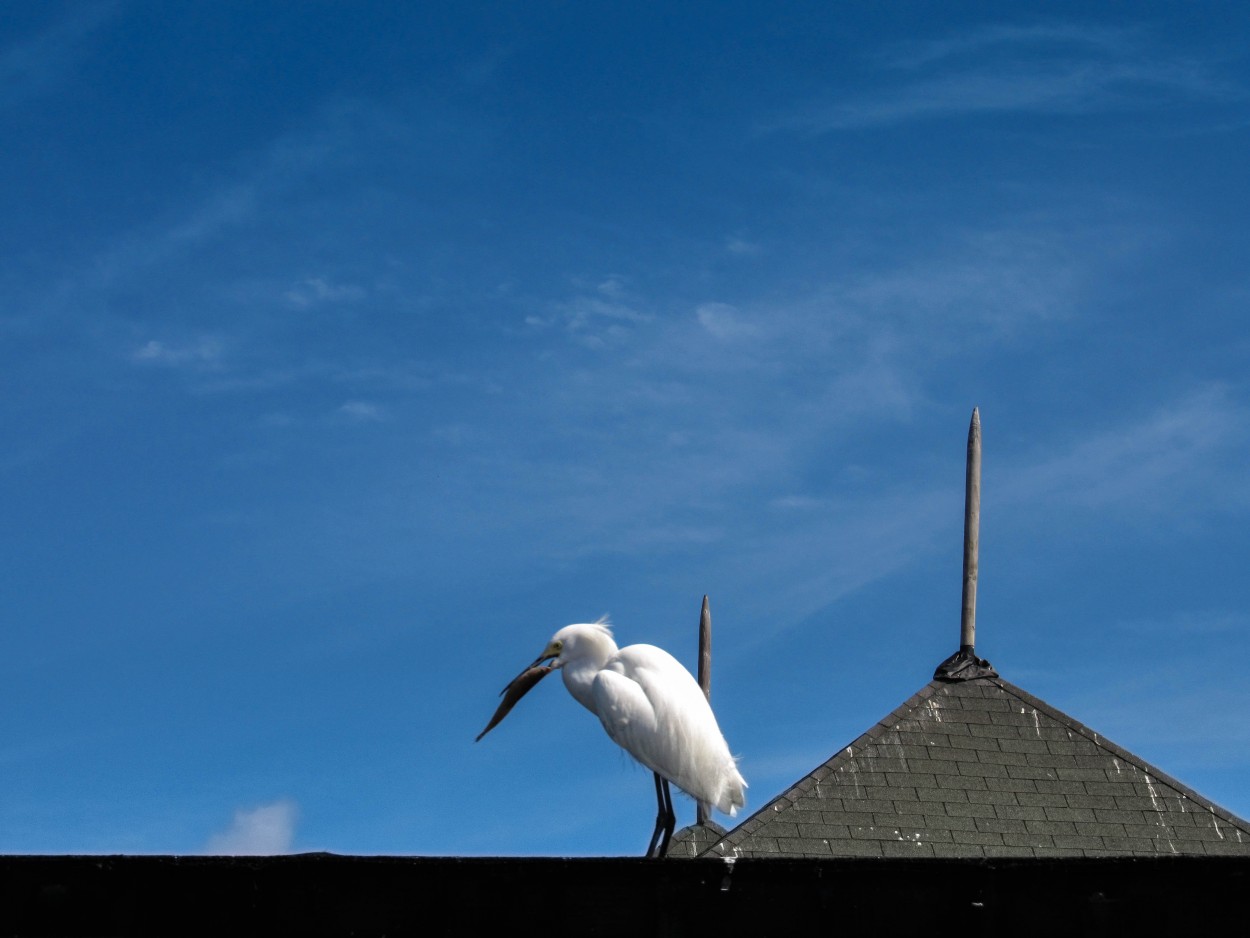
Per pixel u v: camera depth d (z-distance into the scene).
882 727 18.47
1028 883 9.77
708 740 13.09
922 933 9.81
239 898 9.86
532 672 14.23
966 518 20.31
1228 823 17.42
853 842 16.64
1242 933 9.55
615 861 9.82
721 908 9.86
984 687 19.30
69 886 9.84
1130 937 9.65
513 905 9.87
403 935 9.84
